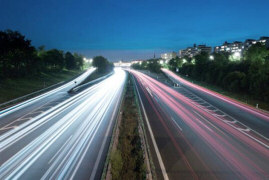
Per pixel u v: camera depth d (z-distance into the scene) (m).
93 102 30.31
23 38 43.00
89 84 53.84
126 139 14.96
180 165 11.69
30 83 41.62
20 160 12.27
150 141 15.20
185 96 35.84
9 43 38.59
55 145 14.49
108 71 117.31
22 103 28.20
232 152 13.45
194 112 24.27
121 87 49.81
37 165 11.69
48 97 33.56
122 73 108.38
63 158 12.55
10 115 22.28
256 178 10.49
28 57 45.28
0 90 31.31
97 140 15.47
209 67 53.88
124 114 22.41
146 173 10.52
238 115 23.11
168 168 11.37
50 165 11.70
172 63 102.06
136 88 47.16
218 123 19.92
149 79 71.38
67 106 27.30
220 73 46.00
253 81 32.88
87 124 19.47
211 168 11.39
